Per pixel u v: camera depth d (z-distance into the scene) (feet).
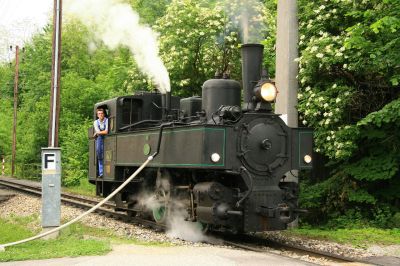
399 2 34.68
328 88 39.45
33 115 99.09
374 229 36.17
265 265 23.16
